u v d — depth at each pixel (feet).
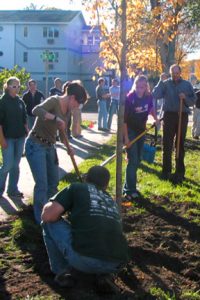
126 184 20.88
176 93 24.48
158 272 13.30
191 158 32.86
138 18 17.75
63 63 137.39
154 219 17.98
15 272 12.82
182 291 12.12
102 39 19.83
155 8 16.97
